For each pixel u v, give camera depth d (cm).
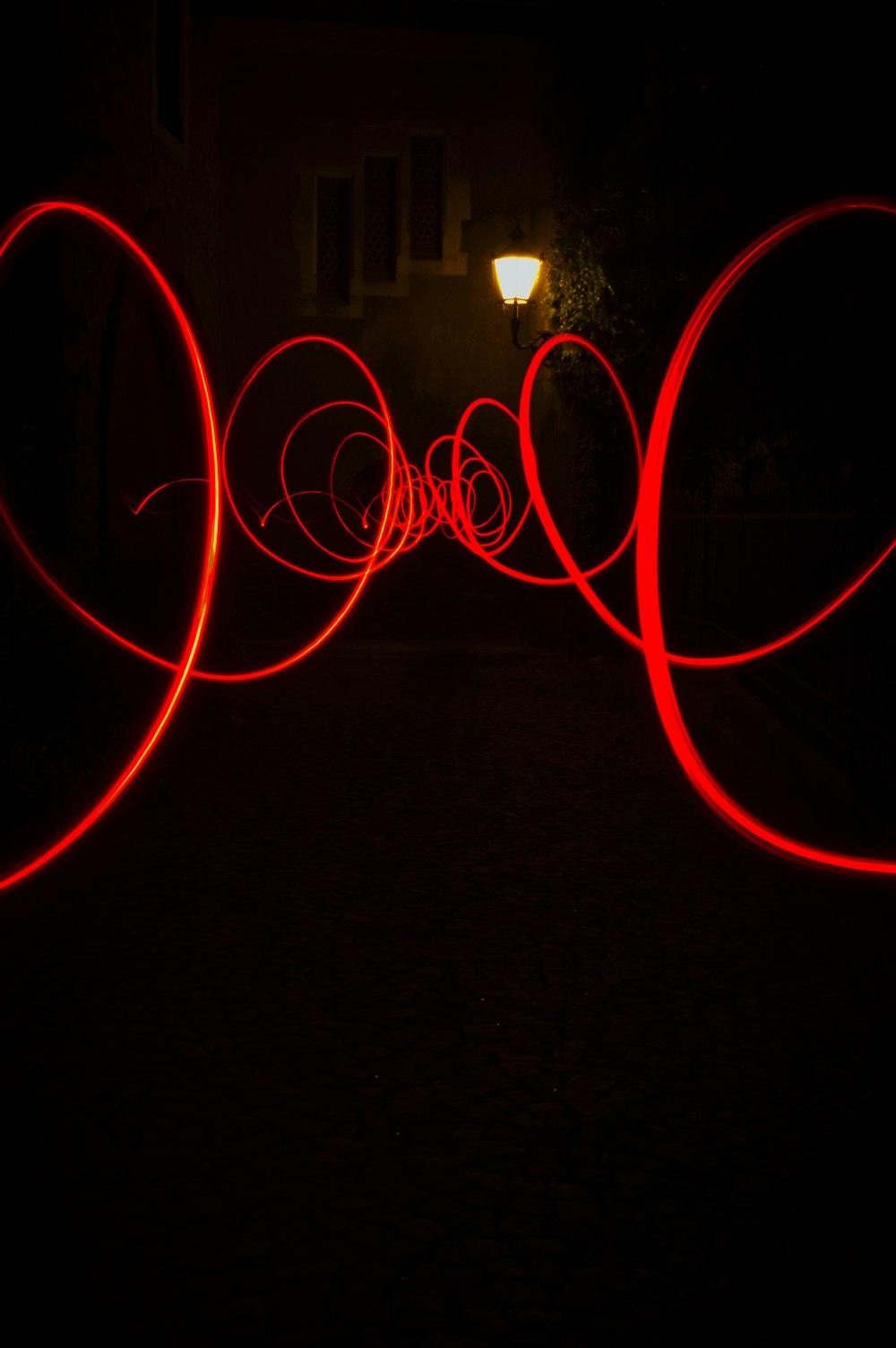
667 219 1099
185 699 985
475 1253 286
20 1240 288
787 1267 282
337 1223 298
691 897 562
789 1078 379
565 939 505
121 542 927
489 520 1900
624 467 1491
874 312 687
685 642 1222
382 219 1875
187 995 441
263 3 1523
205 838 657
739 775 812
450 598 1900
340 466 1870
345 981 457
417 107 1841
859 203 576
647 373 1295
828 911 527
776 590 901
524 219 1858
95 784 691
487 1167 325
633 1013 430
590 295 1455
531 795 767
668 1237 293
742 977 465
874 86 661
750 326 838
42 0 844
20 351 869
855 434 711
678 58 915
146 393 1177
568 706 1151
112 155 935
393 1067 385
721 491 1123
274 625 1877
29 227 816
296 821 696
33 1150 330
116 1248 286
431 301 1873
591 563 1538
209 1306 265
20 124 849
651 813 721
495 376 1884
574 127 1558
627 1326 261
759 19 763
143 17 1069
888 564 629
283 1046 399
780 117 751
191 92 1272
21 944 491
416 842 654
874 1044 405
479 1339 256
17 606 719
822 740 738
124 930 508
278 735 987
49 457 878
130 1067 382
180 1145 334
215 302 1345
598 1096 367
